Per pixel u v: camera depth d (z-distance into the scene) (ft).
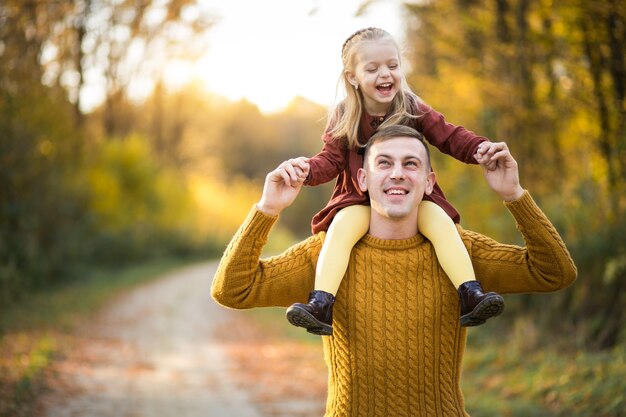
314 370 38.14
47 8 58.80
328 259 10.43
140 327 53.83
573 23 27.30
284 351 45.70
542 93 32.65
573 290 31.50
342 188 11.56
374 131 11.23
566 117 31.86
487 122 35.27
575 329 30.78
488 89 35.81
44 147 61.26
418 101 11.61
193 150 173.17
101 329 50.85
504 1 33.45
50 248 70.33
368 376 10.59
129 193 112.27
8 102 54.24
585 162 32.63
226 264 10.54
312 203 235.20
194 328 55.88
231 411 27.25
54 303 59.31
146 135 150.10
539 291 10.98
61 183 65.82
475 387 29.25
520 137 34.88
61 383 30.19
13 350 36.11
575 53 28.78
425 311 10.53
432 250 10.73
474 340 35.81
